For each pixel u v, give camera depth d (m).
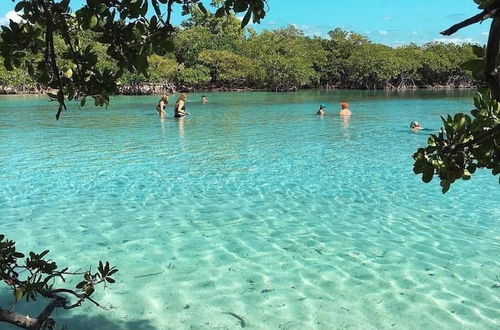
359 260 6.47
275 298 5.43
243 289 5.66
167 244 7.10
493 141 2.23
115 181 11.09
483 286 5.68
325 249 6.88
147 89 59.19
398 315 5.04
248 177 11.55
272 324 4.88
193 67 68.31
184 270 6.19
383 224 8.00
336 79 86.94
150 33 2.44
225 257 6.61
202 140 17.80
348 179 11.38
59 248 6.95
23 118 26.11
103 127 21.86
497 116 2.22
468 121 2.34
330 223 8.05
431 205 9.14
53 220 8.23
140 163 13.27
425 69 87.12
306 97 50.72
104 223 8.07
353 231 7.65
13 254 3.47
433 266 6.27
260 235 7.48
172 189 10.38
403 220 8.21
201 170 12.34
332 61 84.31
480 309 5.14
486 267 6.21
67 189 10.34
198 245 7.06
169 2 2.41
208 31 76.31
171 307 5.25
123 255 6.69
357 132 20.34
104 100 2.86
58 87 2.75
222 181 11.12
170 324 4.90
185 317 5.04
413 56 86.75
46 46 2.54
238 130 20.91
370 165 13.09
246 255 6.68
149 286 5.75
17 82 52.06
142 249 6.91
